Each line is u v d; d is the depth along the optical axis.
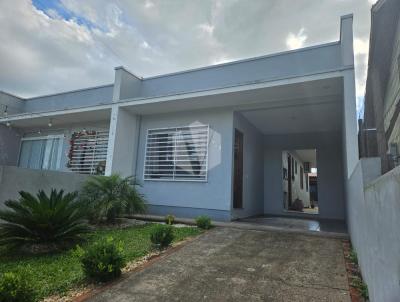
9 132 11.09
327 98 6.88
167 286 2.95
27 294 2.27
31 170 5.38
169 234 4.46
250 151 9.11
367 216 2.50
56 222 4.13
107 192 6.27
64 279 2.97
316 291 2.80
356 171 3.31
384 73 6.16
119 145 8.09
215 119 7.81
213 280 3.11
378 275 1.98
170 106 7.88
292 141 10.34
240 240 4.93
